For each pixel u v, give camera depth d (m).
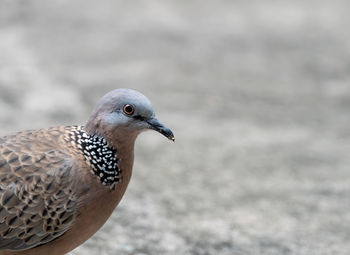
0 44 19.19
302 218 10.88
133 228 9.94
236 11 24.53
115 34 21.20
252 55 20.36
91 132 7.21
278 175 12.70
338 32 22.72
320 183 12.38
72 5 23.67
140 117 7.21
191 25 22.72
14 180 6.87
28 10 22.55
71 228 7.09
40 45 19.56
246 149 13.96
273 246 9.82
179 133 14.54
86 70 18.00
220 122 15.43
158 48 20.33
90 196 7.05
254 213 10.95
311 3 25.78
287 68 19.45
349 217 10.99
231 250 9.59
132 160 7.42
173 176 12.28
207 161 13.18
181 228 10.15
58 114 14.77
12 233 6.95
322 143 14.56
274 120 15.82
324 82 18.56
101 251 9.05
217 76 18.48
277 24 23.28
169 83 17.64
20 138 7.18
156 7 24.31
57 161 7.00
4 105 14.88
